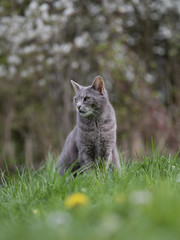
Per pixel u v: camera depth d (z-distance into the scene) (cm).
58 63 1155
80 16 1172
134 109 1189
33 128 1312
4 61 1183
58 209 299
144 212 236
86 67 1239
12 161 1172
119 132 1205
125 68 1139
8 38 1124
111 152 528
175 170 418
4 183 444
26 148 1340
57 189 349
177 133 1214
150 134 1211
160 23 1259
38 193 354
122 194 315
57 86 1252
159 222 216
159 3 1198
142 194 278
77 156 539
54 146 1250
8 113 1338
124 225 221
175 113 1257
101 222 234
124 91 1193
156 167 431
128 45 1271
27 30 1087
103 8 1139
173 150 1114
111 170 475
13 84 1252
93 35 1201
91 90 529
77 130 533
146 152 521
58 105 1276
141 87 1184
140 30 1291
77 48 1136
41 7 1041
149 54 1294
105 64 1145
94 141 516
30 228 247
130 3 1152
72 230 225
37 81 1238
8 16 1195
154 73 1320
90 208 286
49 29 1061
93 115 514
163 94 1335
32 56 1145
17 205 325
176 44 1238
